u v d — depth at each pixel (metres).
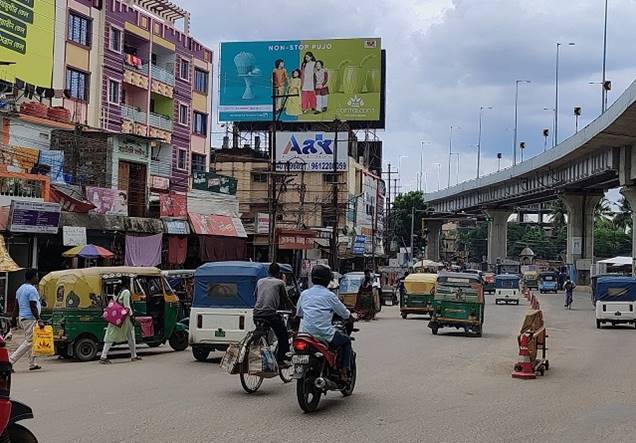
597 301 30.89
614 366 16.77
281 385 12.75
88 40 38.50
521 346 14.52
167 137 45.69
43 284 17.09
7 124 27.34
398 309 44.50
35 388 12.10
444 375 14.43
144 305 17.88
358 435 8.67
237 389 12.23
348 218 61.00
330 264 46.97
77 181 30.78
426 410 10.45
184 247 35.62
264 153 62.56
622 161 56.22
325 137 57.53
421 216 101.50
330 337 10.48
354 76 59.03
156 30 44.72
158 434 8.52
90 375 13.89
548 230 162.00
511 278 55.09
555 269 98.00
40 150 28.25
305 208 59.75
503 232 98.31
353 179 64.44
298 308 10.69
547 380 14.16
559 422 9.79
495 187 91.69
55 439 8.21
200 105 50.12
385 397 11.55
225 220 39.56
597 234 136.00
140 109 43.47
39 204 25.33
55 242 27.61
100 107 39.12
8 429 6.25
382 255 75.31
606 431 9.23
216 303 16.27
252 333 11.95
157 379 13.34
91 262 29.58
